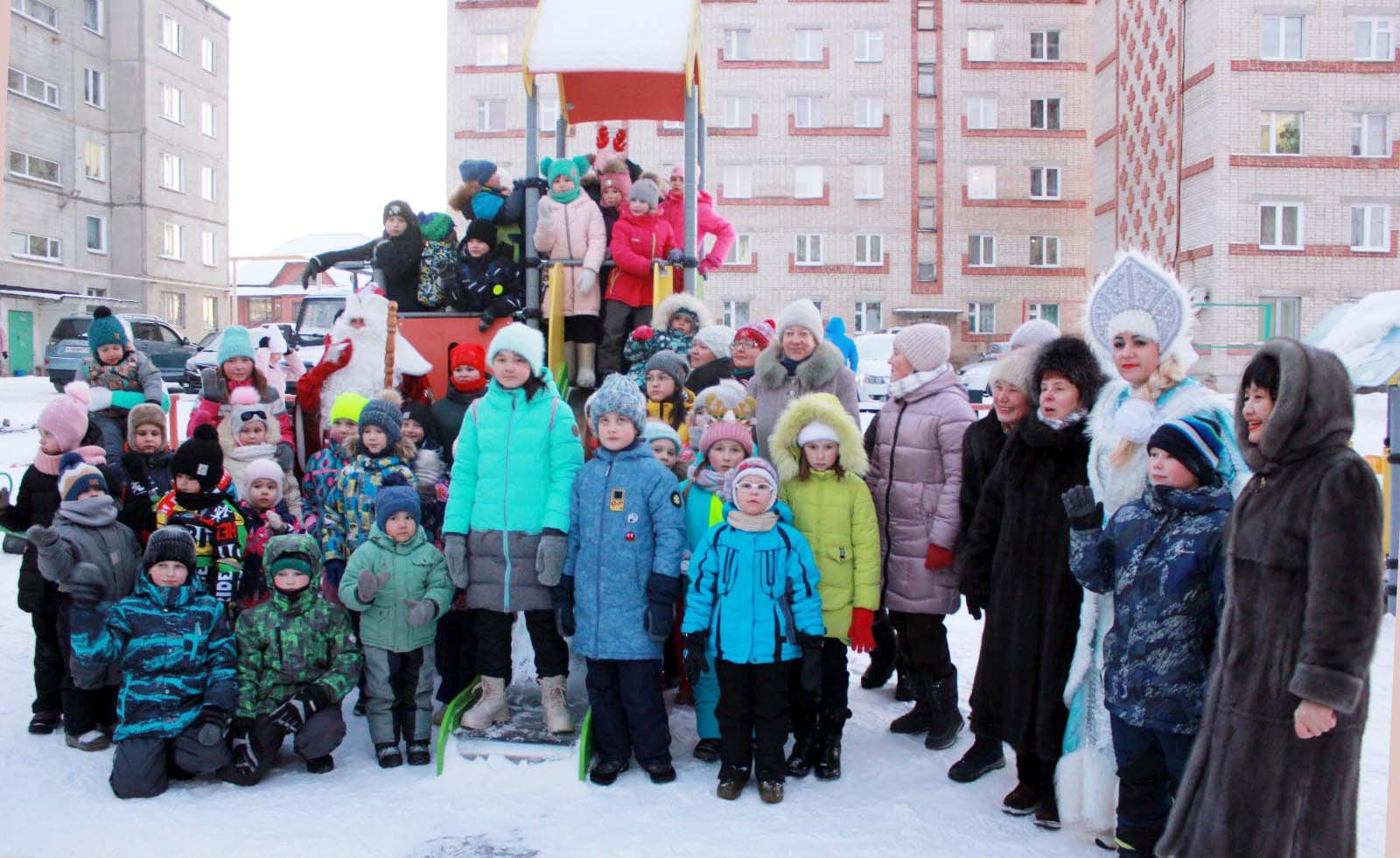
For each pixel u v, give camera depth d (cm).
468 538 416
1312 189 2595
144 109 3312
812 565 382
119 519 461
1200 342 2580
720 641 381
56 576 404
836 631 399
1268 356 275
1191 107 2703
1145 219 2934
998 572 369
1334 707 250
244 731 388
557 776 390
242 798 378
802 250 3384
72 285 3144
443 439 510
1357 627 251
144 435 470
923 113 3347
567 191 620
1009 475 371
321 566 421
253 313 4553
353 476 436
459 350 516
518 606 407
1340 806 261
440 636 470
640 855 333
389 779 397
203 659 390
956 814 367
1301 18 2594
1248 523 275
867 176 3366
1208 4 2609
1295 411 265
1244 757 268
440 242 643
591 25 634
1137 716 305
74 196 3159
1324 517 257
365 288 568
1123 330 336
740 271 3384
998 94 3344
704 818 362
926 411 432
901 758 423
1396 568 601
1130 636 309
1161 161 2842
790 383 475
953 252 3369
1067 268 3369
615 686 400
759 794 382
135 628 388
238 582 431
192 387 2019
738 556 381
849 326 3384
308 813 364
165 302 3500
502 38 3403
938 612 424
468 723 412
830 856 334
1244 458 282
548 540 399
